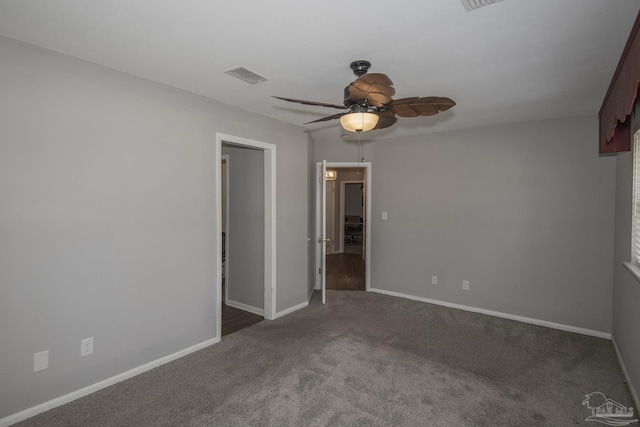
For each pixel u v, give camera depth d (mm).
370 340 3322
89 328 2361
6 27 1854
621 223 3020
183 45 2062
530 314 3863
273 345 3191
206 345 3146
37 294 2123
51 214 2164
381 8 1644
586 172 3527
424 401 2316
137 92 2570
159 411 2182
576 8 1636
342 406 2252
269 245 3865
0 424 1988
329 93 2936
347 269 6672
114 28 1864
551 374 2695
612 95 2500
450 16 1711
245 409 2209
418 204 4660
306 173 4344
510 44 2023
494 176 4070
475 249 4219
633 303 2453
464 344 3248
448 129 4305
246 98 3086
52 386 2201
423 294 4645
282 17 1731
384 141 4941
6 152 1983
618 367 2818
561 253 3676
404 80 2609
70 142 2234
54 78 2154
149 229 2678
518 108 3322
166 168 2775
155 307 2740
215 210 3170
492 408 2246
